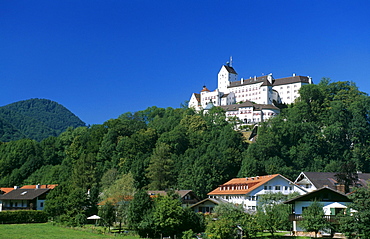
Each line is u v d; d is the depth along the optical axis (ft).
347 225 247.70
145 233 290.76
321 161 620.49
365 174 373.20
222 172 544.62
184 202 399.65
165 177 534.78
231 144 632.79
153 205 305.73
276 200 362.94
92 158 556.92
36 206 440.45
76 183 499.51
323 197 287.28
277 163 563.89
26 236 285.84
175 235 284.61
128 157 635.25
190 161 568.00
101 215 340.39
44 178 653.30
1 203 447.83
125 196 361.30
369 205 246.06
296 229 284.00
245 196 395.55
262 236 281.74
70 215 363.15
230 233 272.31
